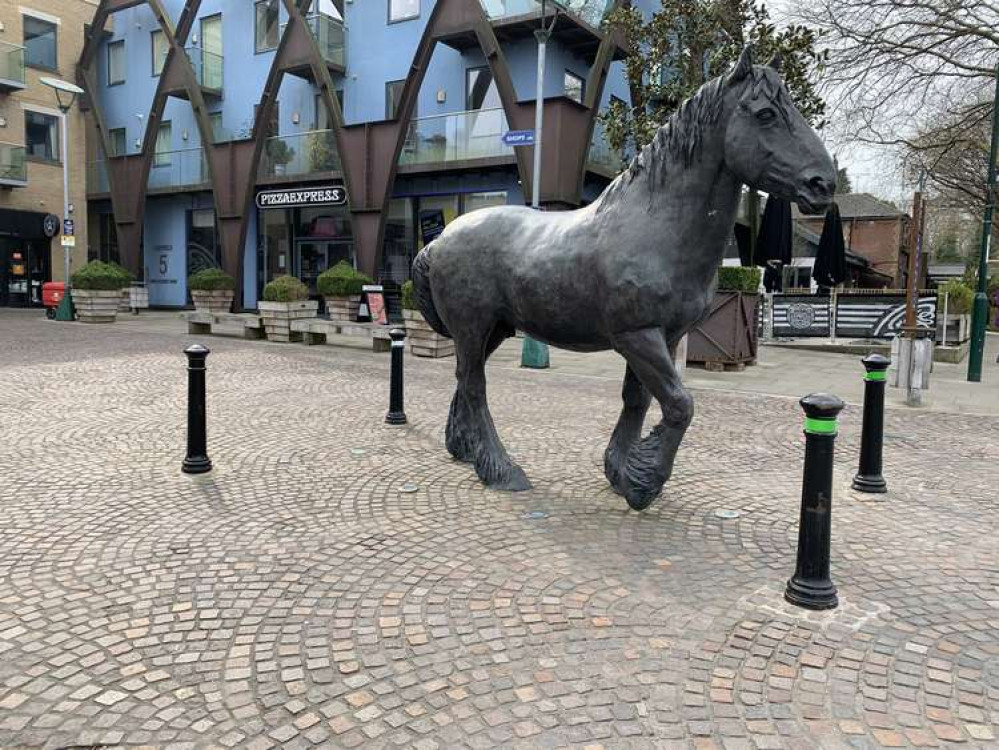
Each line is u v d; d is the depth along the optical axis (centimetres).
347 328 1441
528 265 473
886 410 889
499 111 1867
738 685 275
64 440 647
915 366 923
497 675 280
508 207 518
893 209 4141
